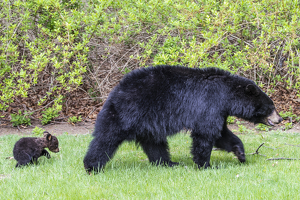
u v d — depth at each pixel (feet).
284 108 37.45
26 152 21.02
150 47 34.09
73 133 33.88
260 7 32.91
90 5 36.52
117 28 32.89
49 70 39.78
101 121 19.02
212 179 17.56
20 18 35.17
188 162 22.62
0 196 15.61
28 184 17.17
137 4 32.48
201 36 35.96
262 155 23.66
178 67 20.03
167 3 31.65
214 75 20.18
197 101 19.31
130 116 18.70
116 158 23.59
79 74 34.37
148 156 21.79
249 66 32.65
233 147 21.62
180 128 19.53
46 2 33.14
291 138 30.30
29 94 40.37
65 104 39.52
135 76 19.54
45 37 37.27
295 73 35.68
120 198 15.15
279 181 16.81
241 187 15.92
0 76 33.63
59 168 20.15
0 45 36.78
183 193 15.40
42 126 35.73
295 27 30.89
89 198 15.28
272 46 37.73
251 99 20.36
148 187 16.43
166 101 19.07
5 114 37.29
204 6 32.37
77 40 37.42
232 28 31.35
